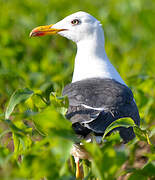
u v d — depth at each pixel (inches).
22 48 686.5
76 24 470.6
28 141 386.3
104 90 385.4
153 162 344.2
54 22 776.9
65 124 332.8
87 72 446.3
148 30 869.2
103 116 361.1
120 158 319.6
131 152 422.6
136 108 399.2
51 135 319.6
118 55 744.3
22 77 589.9
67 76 592.7
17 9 855.7
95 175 343.0
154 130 392.5
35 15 803.4
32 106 413.4
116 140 354.3
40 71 628.1
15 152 379.6
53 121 333.7
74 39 473.7
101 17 830.5
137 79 556.1
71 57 689.6
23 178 325.1
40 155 326.6
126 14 911.7
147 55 759.7
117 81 432.8
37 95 388.5
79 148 379.9
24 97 364.8
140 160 463.5
